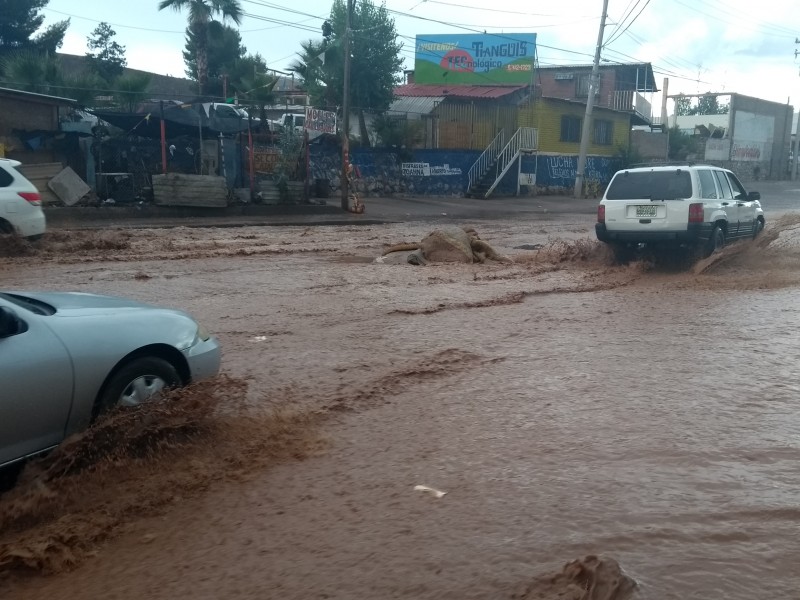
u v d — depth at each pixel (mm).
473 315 10008
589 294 11664
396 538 4059
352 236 20375
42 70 27828
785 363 7406
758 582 3508
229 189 26078
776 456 5074
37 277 12406
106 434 4895
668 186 13727
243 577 3758
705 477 4734
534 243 19719
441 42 41594
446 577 3646
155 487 4766
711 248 14055
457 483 4734
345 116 27938
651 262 14453
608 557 3672
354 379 7012
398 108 38656
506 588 3514
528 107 41344
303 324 9359
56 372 4641
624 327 9188
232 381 5770
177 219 23500
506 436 5539
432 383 6914
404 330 9070
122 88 28000
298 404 6281
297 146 28438
